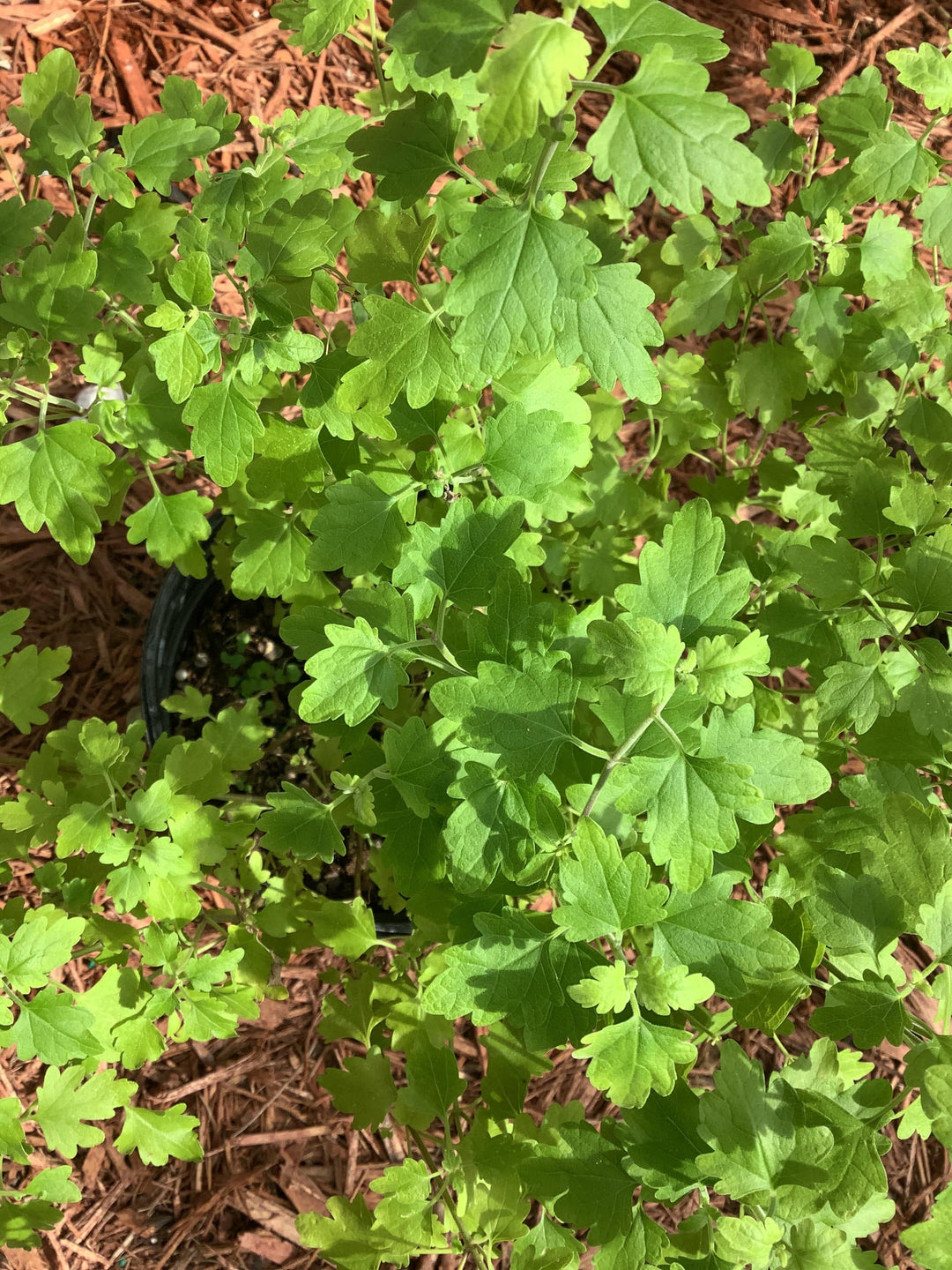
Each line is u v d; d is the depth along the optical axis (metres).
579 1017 0.46
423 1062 0.55
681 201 0.40
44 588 0.86
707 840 0.43
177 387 0.46
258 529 0.60
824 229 0.60
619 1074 0.43
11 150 0.90
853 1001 0.46
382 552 0.51
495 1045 0.56
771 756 0.46
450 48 0.37
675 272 0.67
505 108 0.36
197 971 0.53
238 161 0.93
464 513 0.49
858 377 0.67
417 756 0.49
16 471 0.52
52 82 0.53
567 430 0.50
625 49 0.41
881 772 0.50
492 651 0.47
